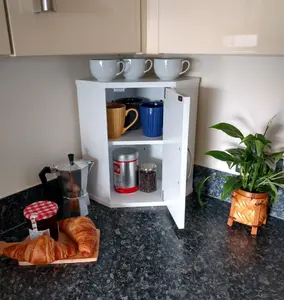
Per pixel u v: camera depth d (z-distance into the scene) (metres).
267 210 1.01
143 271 0.78
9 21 0.51
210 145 1.12
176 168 0.88
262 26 0.58
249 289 0.72
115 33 0.68
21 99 0.92
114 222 1.02
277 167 0.96
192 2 0.64
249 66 0.95
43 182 0.97
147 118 1.07
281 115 0.93
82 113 1.07
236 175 1.03
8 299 0.70
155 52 0.74
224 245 0.89
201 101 1.10
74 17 0.59
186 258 0.83
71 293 0.71
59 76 1.02
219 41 0.64
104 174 1.08
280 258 0.83
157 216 1.05
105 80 0.98
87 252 0.80
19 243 0.83
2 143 0.90
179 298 0.69
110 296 0.70
